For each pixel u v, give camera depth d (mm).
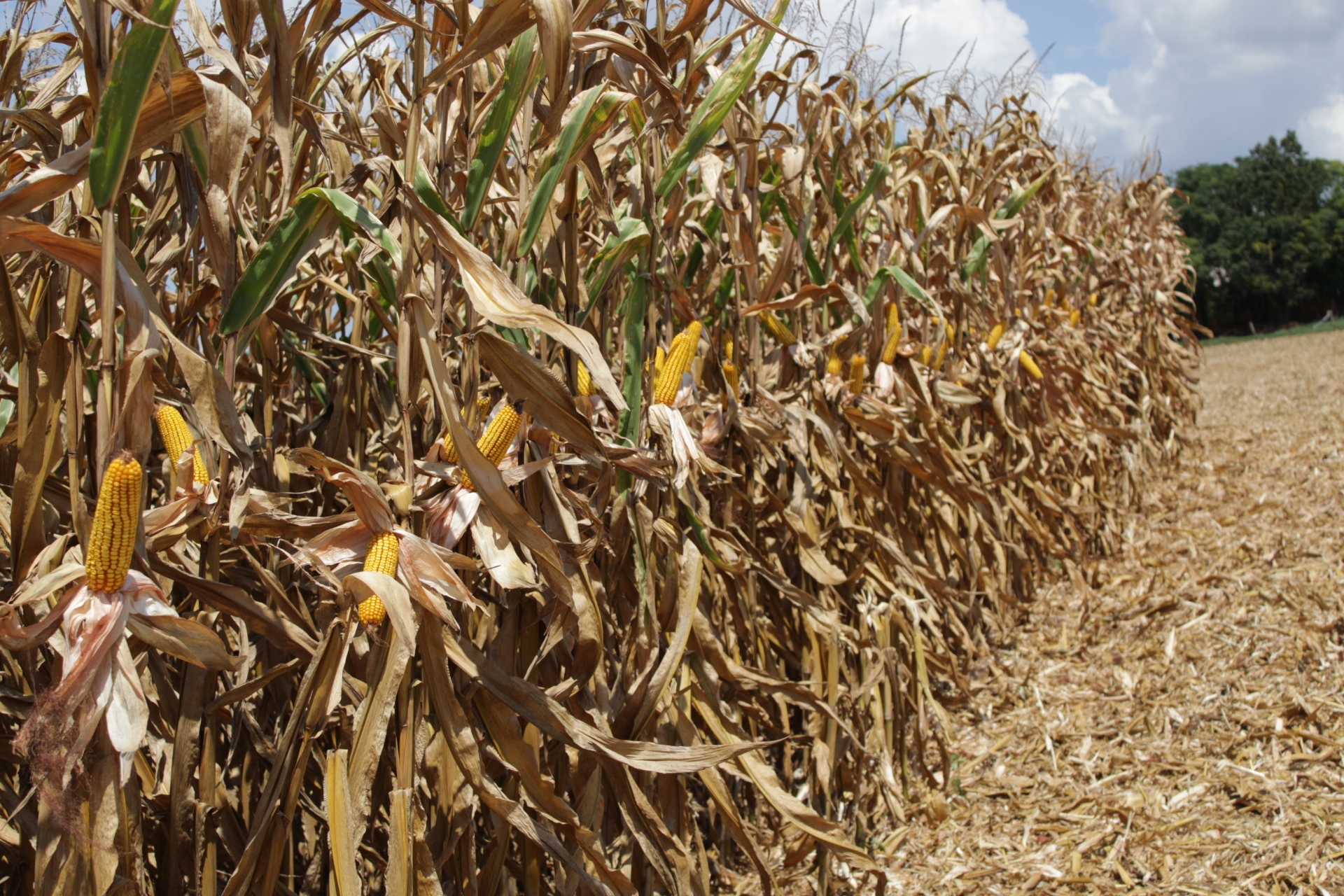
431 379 1542
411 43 1966
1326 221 45344
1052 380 5422
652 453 2121
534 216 1772
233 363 1547
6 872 1776
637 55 1831
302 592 2098
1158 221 9312
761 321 3297
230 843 1780
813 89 3098
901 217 4172
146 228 1889
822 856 2713
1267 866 2824
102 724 1313
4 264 1456
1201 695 3965
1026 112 5625
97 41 1252
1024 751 3764
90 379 1763
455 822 1830
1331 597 4547
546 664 2141
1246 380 14773
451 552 1596
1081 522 6039
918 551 3852
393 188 1776
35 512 1436
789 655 3254
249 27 1504
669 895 2455
